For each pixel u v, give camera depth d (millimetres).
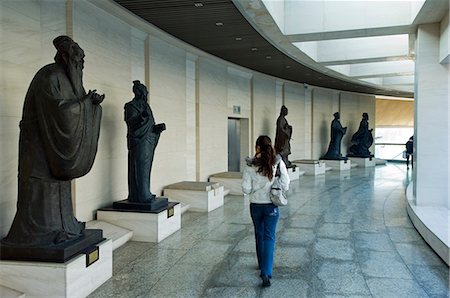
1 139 4238
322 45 11602
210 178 10500
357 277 4348
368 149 20297
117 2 6047
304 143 17281
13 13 4410
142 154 5965
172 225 6219
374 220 7258
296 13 8398
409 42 9469
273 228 4176
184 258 4984
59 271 3480
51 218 3730
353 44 11242
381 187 11773
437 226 5668
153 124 6141
